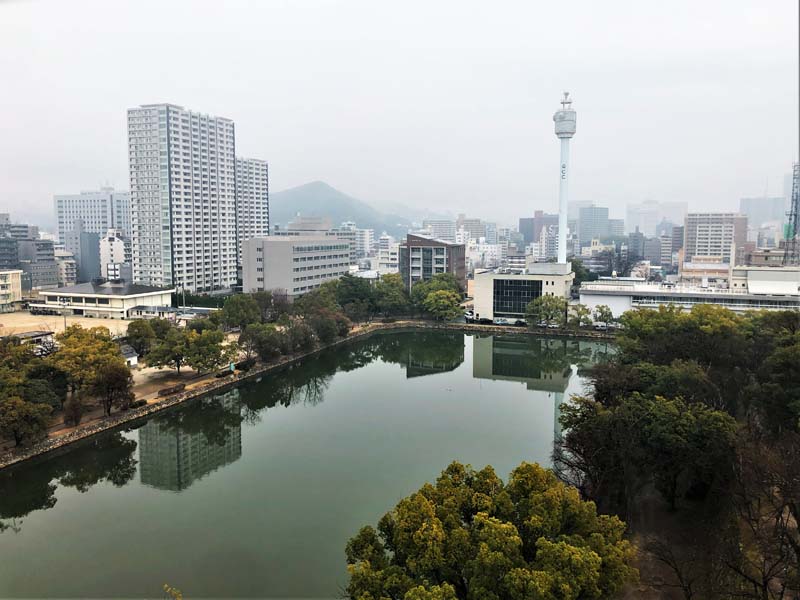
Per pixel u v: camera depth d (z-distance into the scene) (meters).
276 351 98.19
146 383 83.62
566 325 132.50
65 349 71.25
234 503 50.56
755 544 36.72
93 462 63.28
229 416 77.94
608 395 55.75
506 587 25.34
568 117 151.75
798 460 35.81
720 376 61.12
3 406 55.62
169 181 165.12
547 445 63.16
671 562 34.75
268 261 156.50
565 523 30.67
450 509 30.66
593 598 26.17
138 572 40.22
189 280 174.50
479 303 145.62
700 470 41.81
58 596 37.91
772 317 87.50
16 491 55.66
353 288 146.88
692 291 131.25
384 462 59.09
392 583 26.95
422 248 170.62
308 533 45.16
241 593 37.69
